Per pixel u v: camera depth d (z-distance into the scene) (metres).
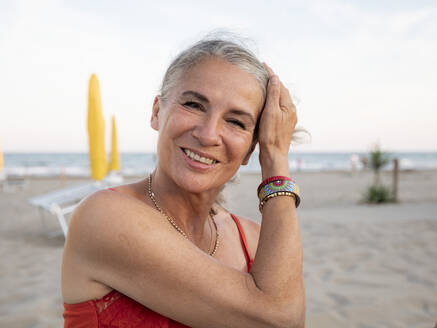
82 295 0.92
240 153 1.06
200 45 1.05
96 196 0.91
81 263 0.89
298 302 0.94
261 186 1.12
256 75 1.06
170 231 0.90
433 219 8.20
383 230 7.18
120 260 0.85
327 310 3.46
